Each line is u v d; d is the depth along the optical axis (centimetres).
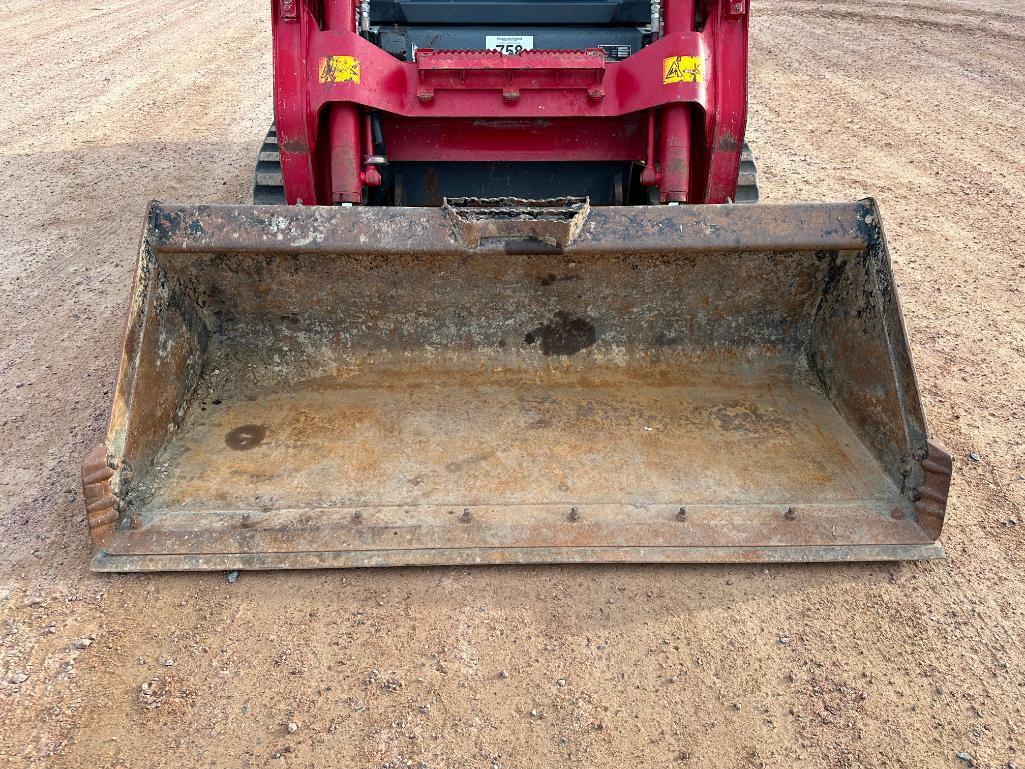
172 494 312
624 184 463
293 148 405
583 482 320
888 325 318
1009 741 242
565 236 322
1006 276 561
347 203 399
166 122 902
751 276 355
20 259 580
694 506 307
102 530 293
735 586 296
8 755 234
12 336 478
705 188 432
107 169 759
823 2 1533
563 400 365
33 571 298
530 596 291
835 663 267
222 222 327
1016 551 316
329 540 296
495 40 470
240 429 347
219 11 1548
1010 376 439
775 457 332
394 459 331
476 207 338
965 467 366
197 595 288
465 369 378
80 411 402
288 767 232
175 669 262
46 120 904
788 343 379
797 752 238
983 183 733
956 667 267
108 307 512
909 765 235
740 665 266
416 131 429
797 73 1095
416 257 341
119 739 239
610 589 294
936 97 986
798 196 695
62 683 256
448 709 250
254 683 257
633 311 368
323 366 377
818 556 296
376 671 262
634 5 461
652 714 249
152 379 324
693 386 374
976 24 1313
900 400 311
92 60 1171
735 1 395
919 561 308
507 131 429
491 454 334
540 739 241
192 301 354
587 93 408
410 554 294
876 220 329
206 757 234
